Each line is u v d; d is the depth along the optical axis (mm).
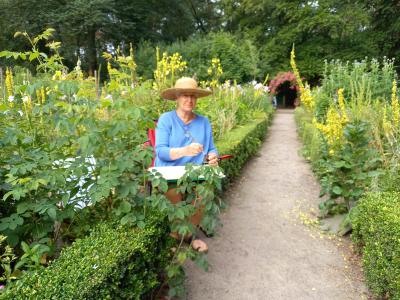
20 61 11242
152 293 2168
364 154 3285
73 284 1419
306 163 6617
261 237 3375
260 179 5539
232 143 5109
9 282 1509
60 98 2221
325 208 3756
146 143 2369
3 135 2145
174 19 28109
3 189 2090
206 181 2105
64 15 19391
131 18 24188
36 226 1959
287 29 23812
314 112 7242
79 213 2105
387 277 2090
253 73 20125
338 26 21781
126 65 3363
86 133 1857
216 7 32938
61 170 1951
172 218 1979
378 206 2408
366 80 7180
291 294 2453
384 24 16781
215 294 2445
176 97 3084
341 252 3055
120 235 1867
